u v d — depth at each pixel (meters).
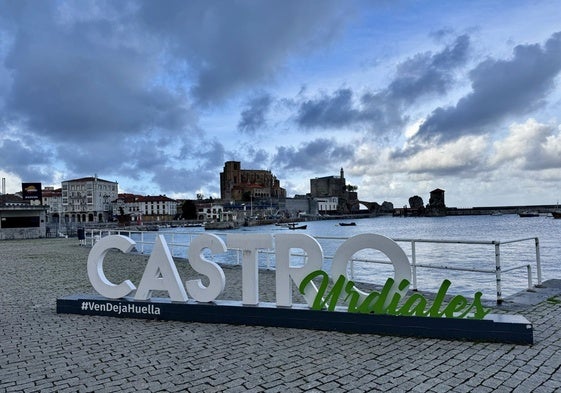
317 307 6.81
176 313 7.60
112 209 165.88
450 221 173.75
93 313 8.18
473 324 5.98
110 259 19.89
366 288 9.87
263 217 178.88
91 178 158.88
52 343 6.41
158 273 7.91
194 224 146.75
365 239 6.59
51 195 162.88
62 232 58.53
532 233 72.56
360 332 6.52
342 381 4.69
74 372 5.18
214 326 7.16
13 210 50.66
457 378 4.68
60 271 15.73
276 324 6.99
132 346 6.16
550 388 4.38
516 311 7.36
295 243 6.95
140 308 7.84
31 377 5.04
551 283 9.73
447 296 8.88
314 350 5.75
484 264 25.86
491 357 5.28
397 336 6.30
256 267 7.29
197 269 7.55
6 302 9.70
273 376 4.88
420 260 27.89
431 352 5.54
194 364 5.34
